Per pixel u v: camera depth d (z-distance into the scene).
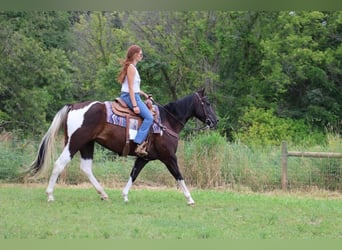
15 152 14.91
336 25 29.05
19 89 25.08
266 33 29.05
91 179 10.48
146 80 29.23
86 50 33.59
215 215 9.33
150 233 7.78
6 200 10.39
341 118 29.59
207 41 29.70
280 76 28.00
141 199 10.91
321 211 10.05
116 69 27.66
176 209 9.76
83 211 9.27
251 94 29.38
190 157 14.14
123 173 14.52
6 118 25.17
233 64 30.12
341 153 13.80
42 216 8.77
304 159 14.27
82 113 9.76
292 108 30.44
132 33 29.39
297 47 27.88
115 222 8.45
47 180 14.39
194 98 10.36
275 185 14.16
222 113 29.03
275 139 25.92
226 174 14.15
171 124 10.20
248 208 10.16
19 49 24.38
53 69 25.72
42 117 25.81
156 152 10.10
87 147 10.43
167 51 28.98
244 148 15.20
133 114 9.88
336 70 29.11
